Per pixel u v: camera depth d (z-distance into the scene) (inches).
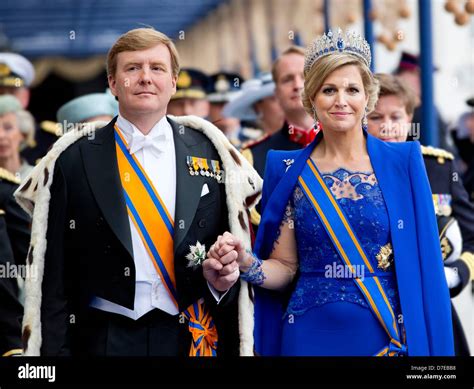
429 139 772.6
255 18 804.0
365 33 786.8
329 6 792.9
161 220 478.9
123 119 489.7
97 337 477.1
